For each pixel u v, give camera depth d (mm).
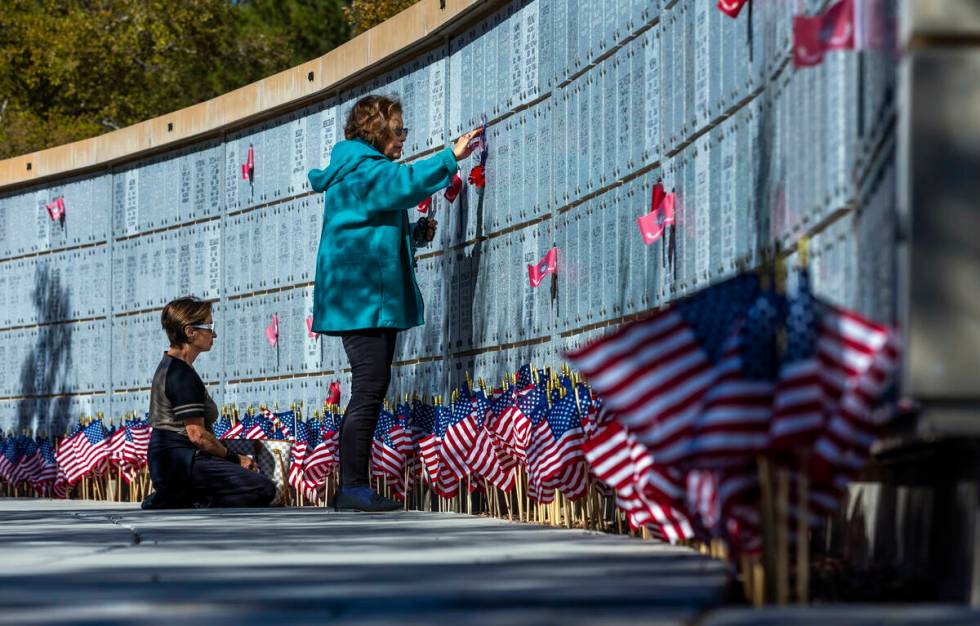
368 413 17500
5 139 55844
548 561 9414
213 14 58812
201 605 6762
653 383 7957
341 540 11945
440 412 17234
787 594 7090
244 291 24922
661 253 14133
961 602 6855
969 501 6758
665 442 7902
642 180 14727
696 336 7977
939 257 6805
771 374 7352
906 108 6895
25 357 30016
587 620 6113
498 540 11820
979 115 6844
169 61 59125
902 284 6910
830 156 9008
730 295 8047
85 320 28609
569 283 16594
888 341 7199
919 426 6938
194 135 25797
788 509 7477
